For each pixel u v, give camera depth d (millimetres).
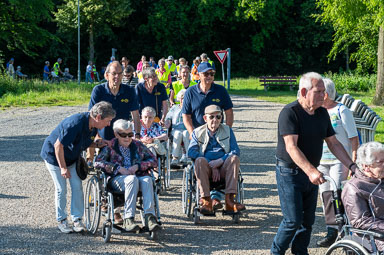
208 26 48562
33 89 23484
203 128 6297
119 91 6812
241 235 5664
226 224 6094
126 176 5523
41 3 32719
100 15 40562
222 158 6125
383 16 19016
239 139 12375
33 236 5598
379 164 4090
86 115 5473
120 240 5500
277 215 6434
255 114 17266
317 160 4430
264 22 47938
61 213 5738
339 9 21797
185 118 6781
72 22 40781
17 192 7508
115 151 5777
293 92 28297
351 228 4141
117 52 48969
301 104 4336
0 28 31953
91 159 6703
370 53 30422
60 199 5715
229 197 6004
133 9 44406
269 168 9203
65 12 40688
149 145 7391
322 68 50781
